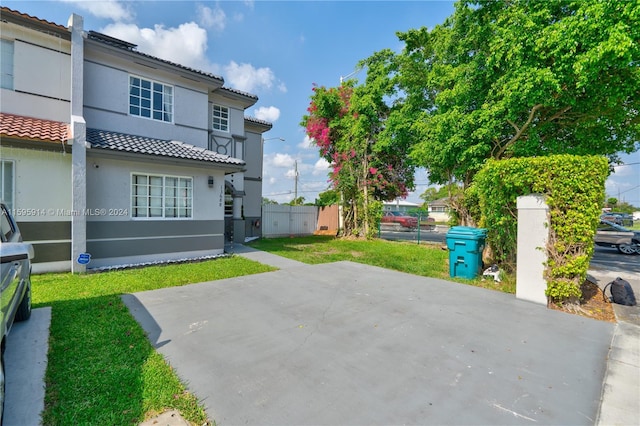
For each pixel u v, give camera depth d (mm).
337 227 18922
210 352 3480
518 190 5789
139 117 9633
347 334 4004
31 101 7766
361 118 14617
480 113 8406
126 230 8250
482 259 7688
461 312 4855
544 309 5020
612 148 8703
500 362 3297
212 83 11125
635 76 6648
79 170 7207
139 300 5297
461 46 9305
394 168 16469
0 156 6539
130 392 2703
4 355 3182
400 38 13562
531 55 7074
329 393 2727
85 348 3461
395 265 9008
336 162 16672
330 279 7043
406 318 4590
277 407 2533
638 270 9125
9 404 2449
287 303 5277
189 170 9430
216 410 2492
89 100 8703
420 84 13508
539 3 7102
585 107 7758
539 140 8695
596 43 6180
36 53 7848
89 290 5766
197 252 9617
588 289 6238
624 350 3605
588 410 2518
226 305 5133
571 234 4922
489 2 8586
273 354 3449
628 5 5766
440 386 2842
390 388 2807
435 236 20000
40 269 7016
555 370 3145
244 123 15352
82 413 2410
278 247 12633
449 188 12031
